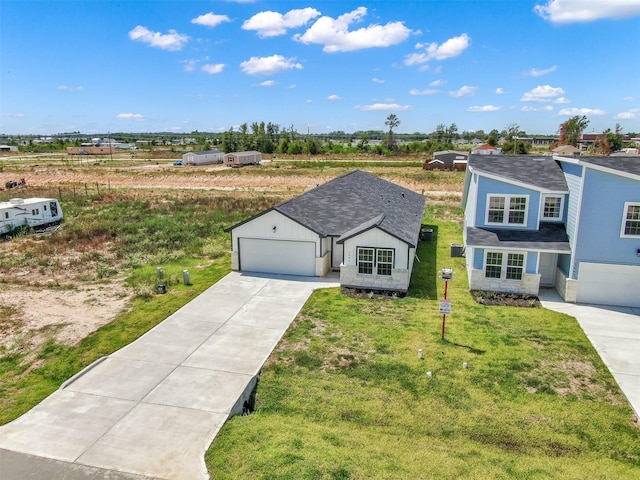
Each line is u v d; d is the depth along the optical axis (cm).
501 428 990
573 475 829
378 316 1586
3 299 1772
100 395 1114
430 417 1026
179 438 943
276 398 1109
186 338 1427
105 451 905
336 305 1691
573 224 1697
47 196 4538
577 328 1486
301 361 1277
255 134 14350
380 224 1811
